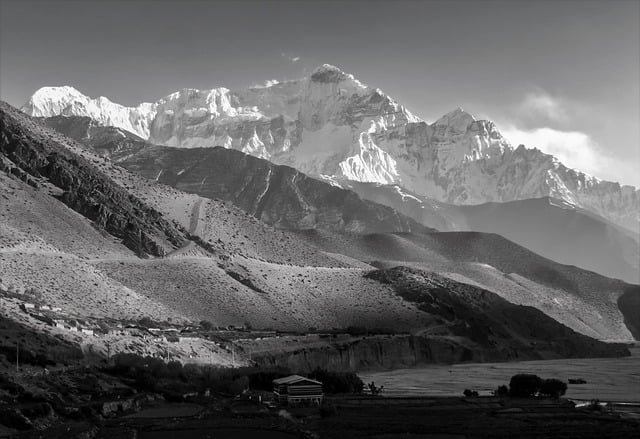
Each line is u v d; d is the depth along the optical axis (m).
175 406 169.62
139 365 186.62
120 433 138.00
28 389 151.12
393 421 165.88
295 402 188.38
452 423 164.75
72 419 145.12
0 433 129.00
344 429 156.38
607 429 159.62
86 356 185.50
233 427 149.88
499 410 183.25
